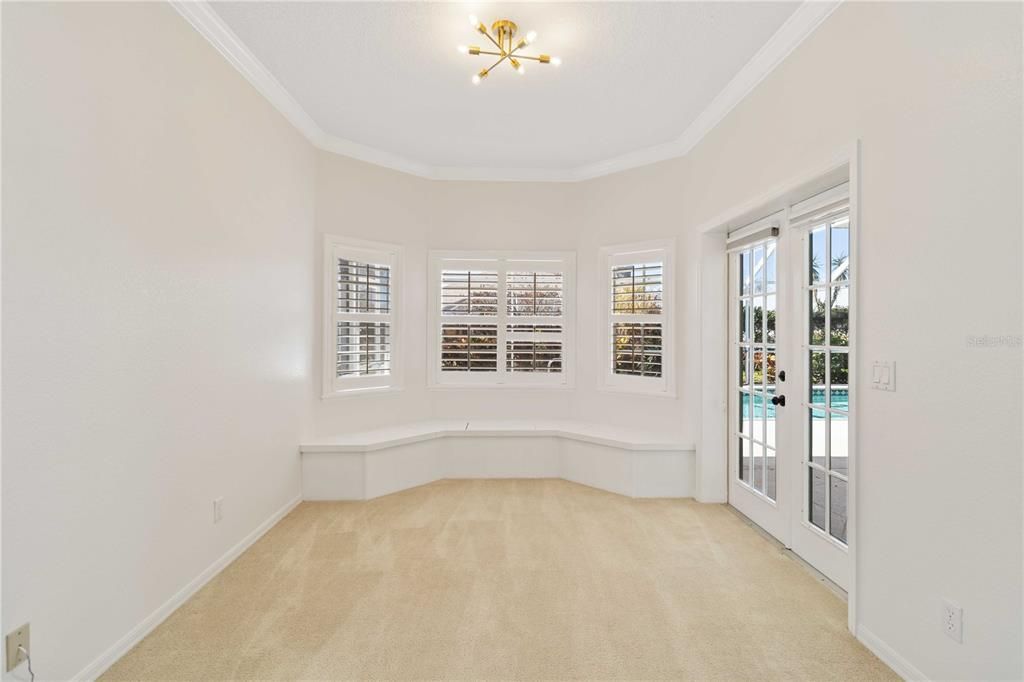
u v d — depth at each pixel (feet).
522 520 10.33
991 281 4.56
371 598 7.23
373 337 13.20
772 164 8.39
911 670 5.46
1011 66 4.36
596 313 13.99
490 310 14.61
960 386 4.87
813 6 7.02
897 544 5.67
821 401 8.23
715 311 11.44
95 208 5.57
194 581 7.38
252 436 9.18
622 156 13.28
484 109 10.73
